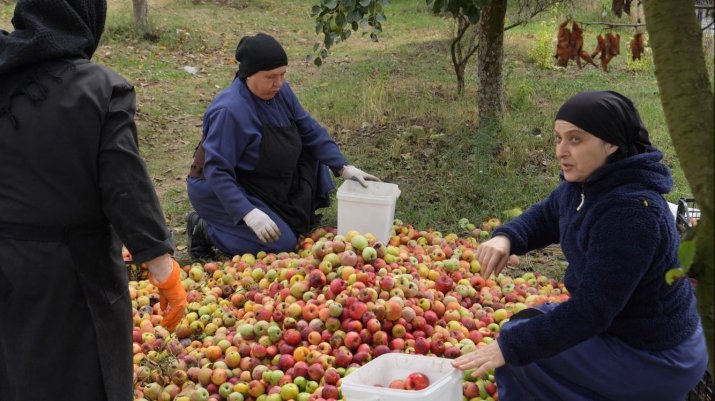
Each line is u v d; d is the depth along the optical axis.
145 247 2.93
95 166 2.93
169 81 11.63
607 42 4.77
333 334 4.11
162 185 7.49
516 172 7.10
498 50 7.91
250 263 5.35
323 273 4.61
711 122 1.64
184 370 4.08
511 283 5.04
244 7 17.97
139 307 4.86
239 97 5.36
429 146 7.77
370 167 7.34
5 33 2.95
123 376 3.09
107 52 12.76
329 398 3.74
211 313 4.72
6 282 2.91
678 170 7.12
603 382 3.12
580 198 3.22
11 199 2.91
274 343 4.13
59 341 2.94
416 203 6.59
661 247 2.98
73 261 2.94
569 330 2.96
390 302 4.13
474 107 8.99
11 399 3.02
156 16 15.55
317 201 6.09
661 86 1.91
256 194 5.55
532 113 8.68
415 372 3.47
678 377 3.13
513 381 3.37
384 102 9.33
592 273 2.96
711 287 1.75
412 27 16.53
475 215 6.37
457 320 4.40
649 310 3.07
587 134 3.03
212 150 5.25
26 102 2.89
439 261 5.24
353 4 6.20
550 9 12.85
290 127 5.57
